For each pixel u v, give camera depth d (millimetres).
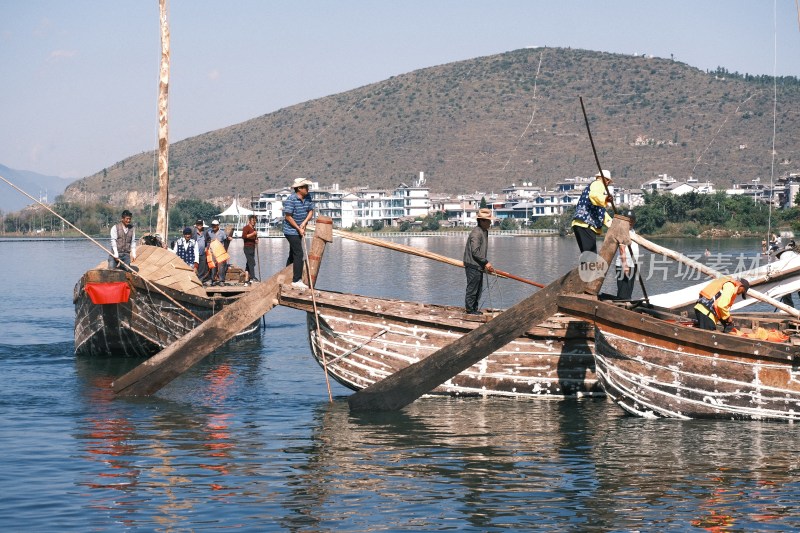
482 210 18547
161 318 23938
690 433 15664
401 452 14539
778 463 13828
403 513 11750
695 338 16047
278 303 18156
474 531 11148
